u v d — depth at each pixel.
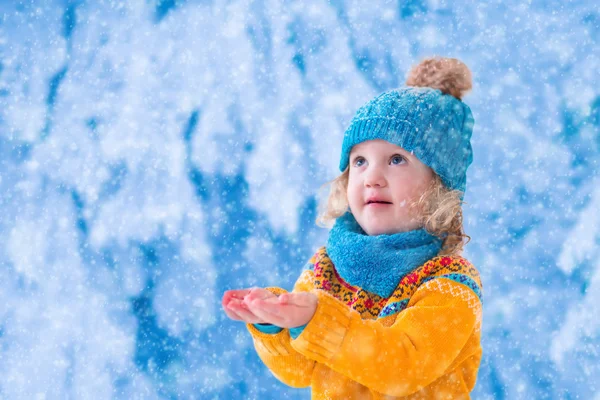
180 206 5.02
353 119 2.34
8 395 4.72
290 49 5.23
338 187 2.53
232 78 5.21
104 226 5.00
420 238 2.16
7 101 5.23
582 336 4.61
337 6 5.23
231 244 4.95
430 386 2.07
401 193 2.20
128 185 5.07
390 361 1.86
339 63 5.18
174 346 4.76
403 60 5.15
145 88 5.22
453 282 2.03
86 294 4.88
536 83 4.97
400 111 2.24
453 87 2.44
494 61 5.03
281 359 2.19
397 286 2.11
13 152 5.14
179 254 4.94
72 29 5.34
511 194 4.86
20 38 5.34
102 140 5.15
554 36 5.02
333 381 2.12
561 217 4.80
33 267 4.94
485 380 4.59
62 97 5.24
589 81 4.94
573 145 4.89
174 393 4.67
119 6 5.34
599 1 5.00
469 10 5.11
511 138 4.91
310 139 5.10
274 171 5.05
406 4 5.19
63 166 5.12
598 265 4.71
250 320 1.85
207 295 4.86
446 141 2.27
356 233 2.22
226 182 5.05
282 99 5.16
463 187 2.36
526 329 4.65
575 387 4.55
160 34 5.30
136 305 4.86
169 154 5.11
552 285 4.72
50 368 4.75
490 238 4.80
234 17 5.28
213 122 5.14
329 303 1.83
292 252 4.93
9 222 5.02
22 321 4.85
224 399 4.66
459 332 1.96
